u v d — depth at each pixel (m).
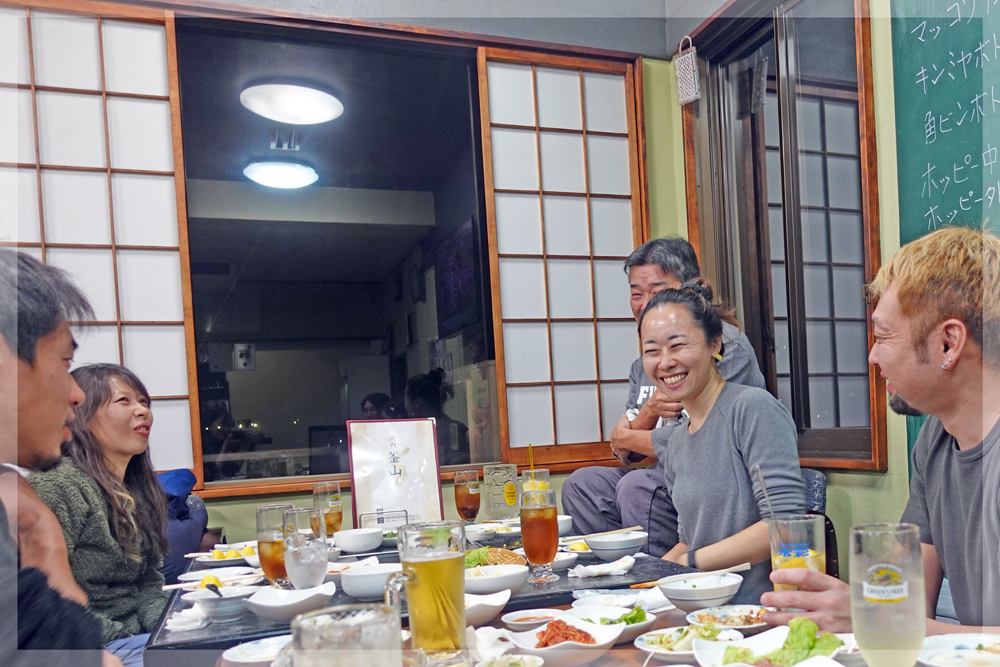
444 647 0.67
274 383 4.23
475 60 3.13
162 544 1.53
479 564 1.07
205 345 4.23
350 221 4.54
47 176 2.57
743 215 3.07
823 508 1.73
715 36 3.02
